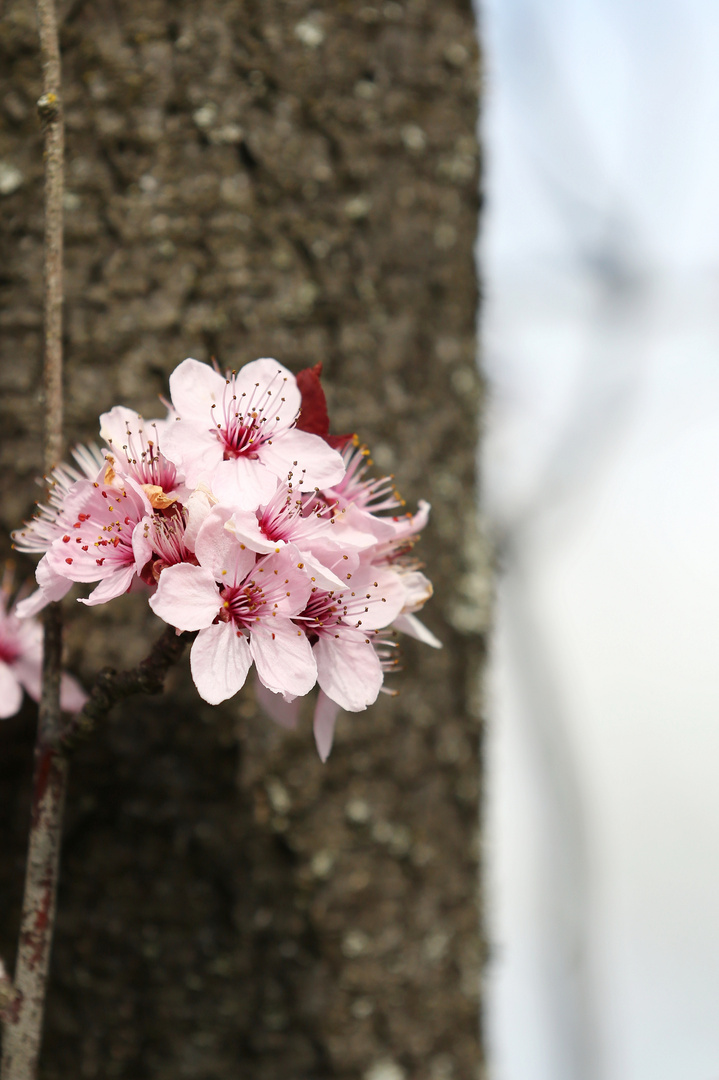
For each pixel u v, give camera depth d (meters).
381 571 0.40
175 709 0.44
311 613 0.40
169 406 0.40
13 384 0.44
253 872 0.44
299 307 0.45
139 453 0.40
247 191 0.45
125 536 0.39
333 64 0.45
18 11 0.45
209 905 0.44
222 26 0.45
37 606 0.40
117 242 0.44
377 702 0.45
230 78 0.45
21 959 0.40
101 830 0.44
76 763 0.44
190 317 0.44
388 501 0.41
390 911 0.45
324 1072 0.44
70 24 0.44
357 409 0.45
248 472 0.39
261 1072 0.44
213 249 0.45
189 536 0.39
